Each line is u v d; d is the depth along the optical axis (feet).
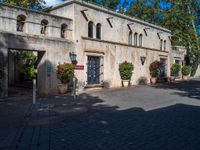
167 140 20.54
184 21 107.76
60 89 52.95
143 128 24.32
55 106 37.45
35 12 50.70
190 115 30.66
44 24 53.36
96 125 25.68
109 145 19.33
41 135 22.08
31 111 33.35
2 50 44.68
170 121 27.30
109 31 67.72
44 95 50.52
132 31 76.38
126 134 22.26
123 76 70.13
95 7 62.75
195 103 41.11
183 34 108.27
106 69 66.23
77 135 22.06
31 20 50.08
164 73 94.63
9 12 46.68
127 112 32.83
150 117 29.45
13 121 27.58
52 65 52.95
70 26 57.41
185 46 112.57
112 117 29.58
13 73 70.79
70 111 33.37
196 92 57.88
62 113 32.09
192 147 18.86
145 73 81.56
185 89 64.95
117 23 70.54
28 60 72.90
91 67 62.69
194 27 106.42
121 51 71.20
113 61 68.44
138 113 32.09
